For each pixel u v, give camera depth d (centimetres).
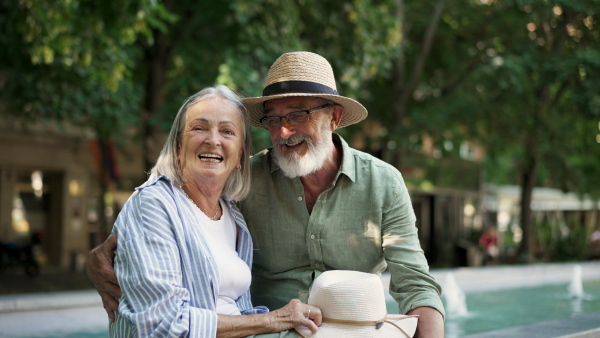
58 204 1491
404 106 1387
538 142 1390
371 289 206
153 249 197
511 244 2066
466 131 1434
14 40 746
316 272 255
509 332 295
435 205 2116
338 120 257
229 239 235
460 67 1455
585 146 1589
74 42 667
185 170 224
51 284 1042
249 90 773
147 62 981
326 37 927
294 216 255
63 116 898
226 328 198
